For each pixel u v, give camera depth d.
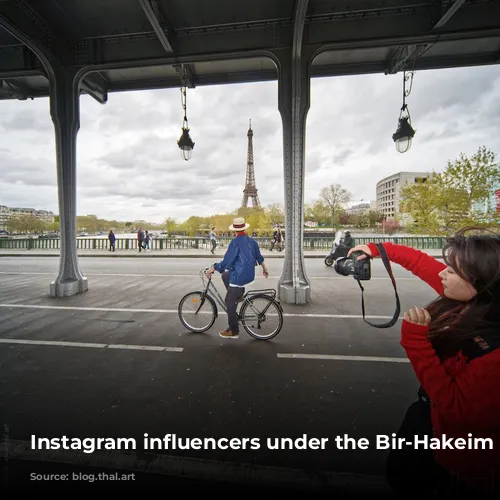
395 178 89.38
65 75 7.28
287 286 7.01
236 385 3.33
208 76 8.54
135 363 3.90
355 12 6.18
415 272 1.62
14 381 3.45
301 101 6.61
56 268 13.77
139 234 21.39
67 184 7.80
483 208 18.45
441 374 1.08
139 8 6.17
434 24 6.02
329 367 3.75
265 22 6.51
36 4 6.06
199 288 8.80
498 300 1.07
